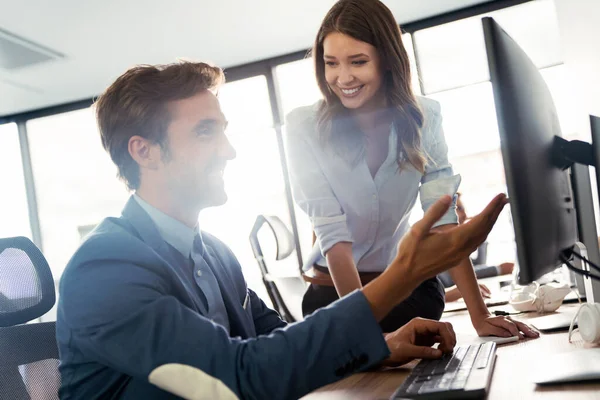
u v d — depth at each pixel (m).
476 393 0.91
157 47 6.40
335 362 0.89
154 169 1.13
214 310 1.17
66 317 0.96
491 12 6.42
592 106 4.88
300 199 1.85
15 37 5.77
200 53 6.68
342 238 1.77
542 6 6.31
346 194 1.79
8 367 1.44
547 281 2.56
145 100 1.10
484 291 2.73
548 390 0.89
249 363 0.88
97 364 0.99
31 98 7.24
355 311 0.90
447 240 0.89
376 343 0.89
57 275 7.81
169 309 0.92
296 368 0.88
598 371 0.89
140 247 1.01
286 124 1.87
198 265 1.18
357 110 1.73
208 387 0.88
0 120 7.75
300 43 6.75
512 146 1.04
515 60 1.12
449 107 6.61
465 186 6.48
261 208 7.26
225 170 1.17
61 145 7.92
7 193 7.88
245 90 7.13
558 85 5.07
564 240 1.28
